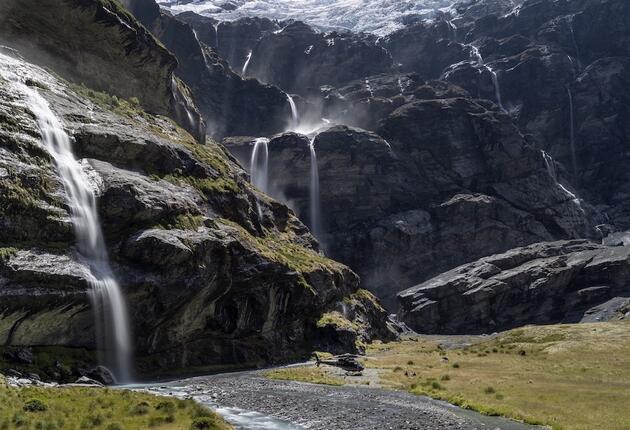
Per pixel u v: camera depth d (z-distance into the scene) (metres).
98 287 66.19
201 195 98.25
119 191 75.44
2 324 57.47
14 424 33.69
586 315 175.50
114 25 123.06
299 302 107.19
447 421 43.78
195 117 165.88
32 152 69.31
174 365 80.50
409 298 194.88
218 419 39.78
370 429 40.62
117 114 104.06
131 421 36.81
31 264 60.47
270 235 129.75
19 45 106.81
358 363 84.44
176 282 76.12
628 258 183.00
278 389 62.00
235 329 92.25
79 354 66.56
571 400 51.12
